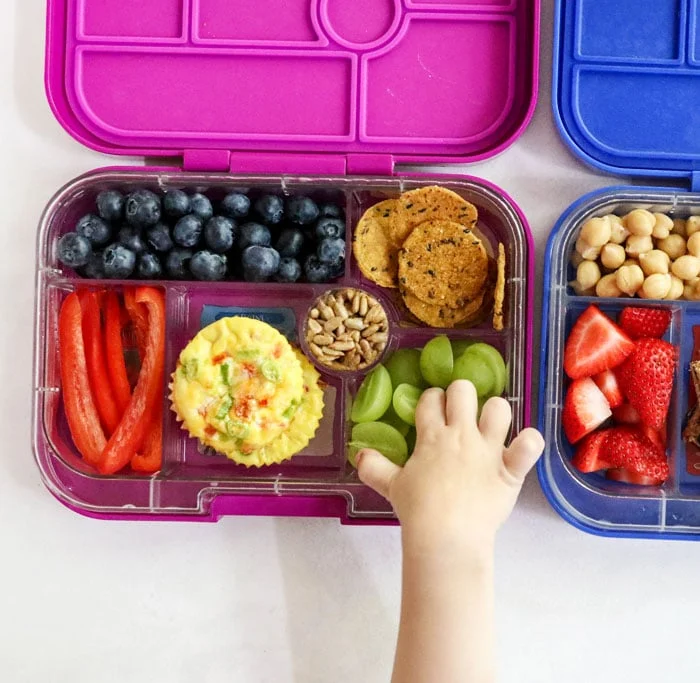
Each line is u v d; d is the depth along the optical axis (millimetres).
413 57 1261
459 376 1201
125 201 1224
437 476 1088
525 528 1302
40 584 1319
